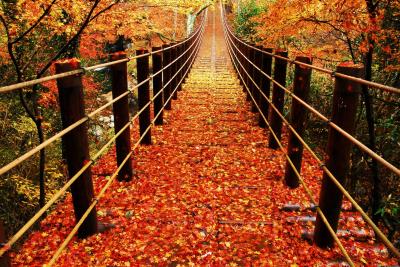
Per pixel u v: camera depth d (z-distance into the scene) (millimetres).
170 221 3197
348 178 7492
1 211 7527
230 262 2645
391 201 6219
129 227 3086
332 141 2637
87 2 7004
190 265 2594
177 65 9195
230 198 3674
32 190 7719
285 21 6727
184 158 4824
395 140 6387
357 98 2510
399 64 6293
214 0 20094
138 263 2609
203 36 30172
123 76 3727
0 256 1521
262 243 2900
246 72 8438
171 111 7648
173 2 11766
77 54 9867
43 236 2891
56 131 10000
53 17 6598
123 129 3607
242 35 18688
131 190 3814
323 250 2811
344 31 6148
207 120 6867
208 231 3039
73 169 2695
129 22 9508
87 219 2848
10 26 6570
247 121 6820
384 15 5730
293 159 3834
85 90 10633
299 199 3635
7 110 8172
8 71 8422
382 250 2854
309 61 3637
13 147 8344
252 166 4555
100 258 2641
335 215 2754
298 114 3717
